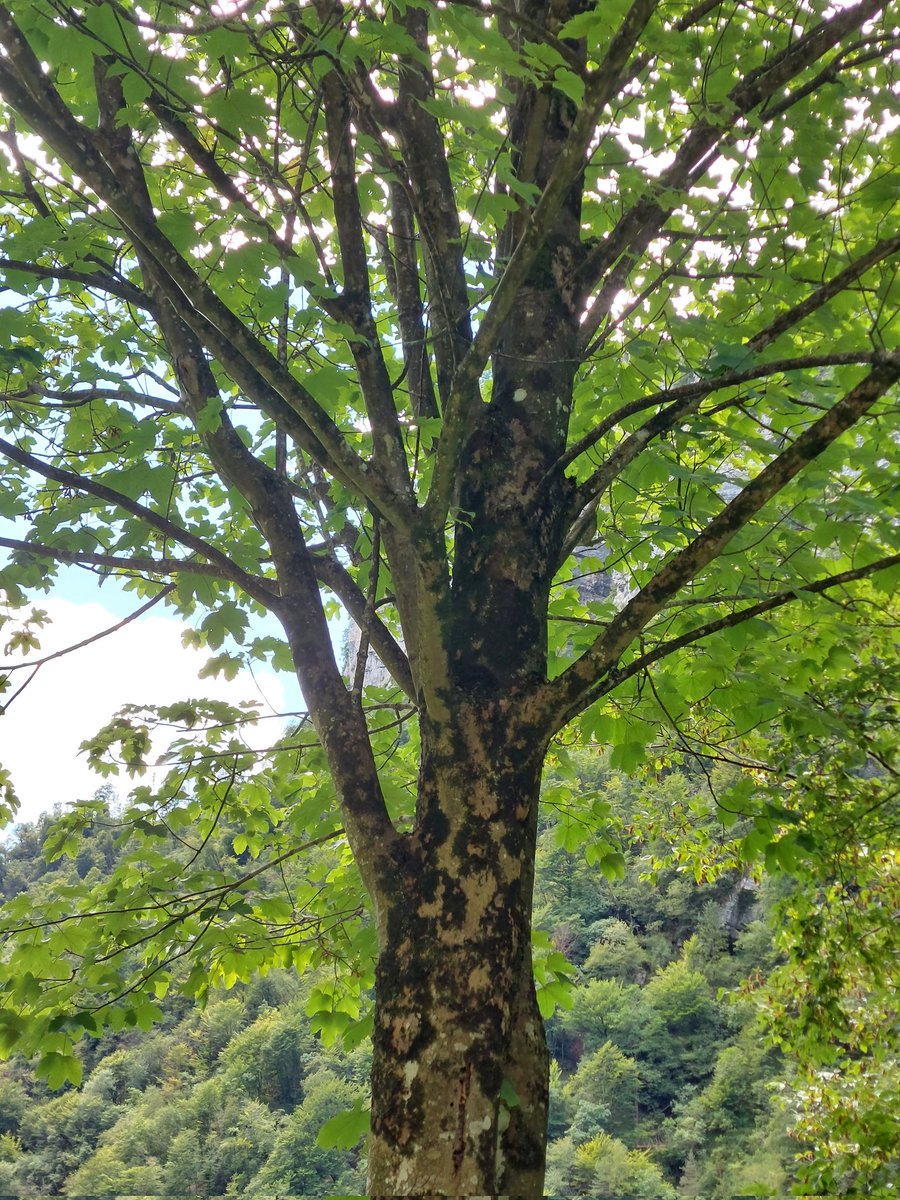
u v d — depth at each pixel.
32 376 4.37
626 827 7.50
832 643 4.66
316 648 3.16
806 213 3.48
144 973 3.93
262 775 4.59
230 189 2.57
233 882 3.95
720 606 4.41
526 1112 2.29
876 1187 5.55
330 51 2.06
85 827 4.30
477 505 3.01
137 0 2.67
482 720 2.63
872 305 3.77
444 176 3.15
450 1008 2.26
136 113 2.50
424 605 2.58
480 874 2.43
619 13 2.29
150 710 4.04
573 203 3.41
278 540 3.35
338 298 2.81
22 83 2.21
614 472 3.10
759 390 3.42
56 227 3.04
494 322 2.24
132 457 4.06
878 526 3.72
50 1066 3.55
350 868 4.93
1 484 4.72
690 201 3.42
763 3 3.92
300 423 2.65
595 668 2.59
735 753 5.58
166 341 3.55
